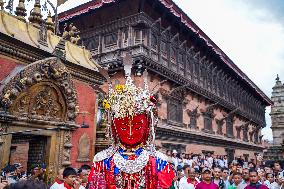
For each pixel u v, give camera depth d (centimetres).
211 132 2584
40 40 958
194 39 2372
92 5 2019
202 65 2594
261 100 4275
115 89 415
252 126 3938
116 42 1942
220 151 2756
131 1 1884
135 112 388
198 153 2333
